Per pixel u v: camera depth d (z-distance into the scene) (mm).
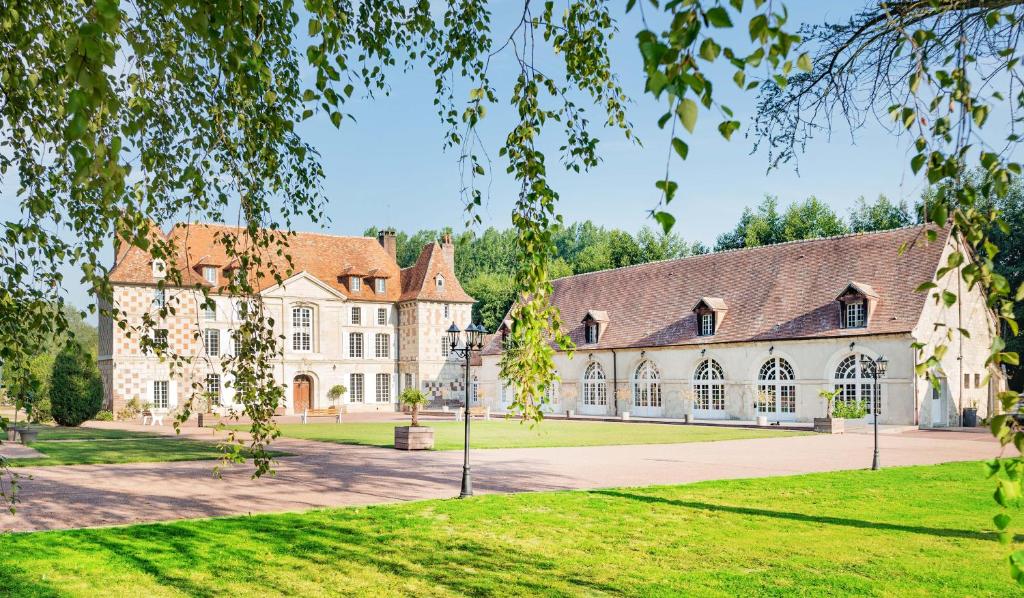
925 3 7836
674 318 44281
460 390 59750
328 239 60844
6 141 5957
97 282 5512
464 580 7832
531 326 6547
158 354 6289
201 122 6113
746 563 8516
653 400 44031
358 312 58969
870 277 36656
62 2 5188
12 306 5703
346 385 57656
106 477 16078
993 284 3463
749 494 13086
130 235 5418
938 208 3734
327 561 8516
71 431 33625
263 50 6273
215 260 49750
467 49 8078
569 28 7422
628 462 18844
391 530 10086
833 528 10312
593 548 9195
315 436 29109
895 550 9078
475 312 78875
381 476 15992
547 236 6652
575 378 48625
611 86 7559
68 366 36375
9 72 5312
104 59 3314
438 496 13125
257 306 6773
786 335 37469
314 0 5180
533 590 7504
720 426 35969
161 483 15016
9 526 10461
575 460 19391
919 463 18188
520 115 6746
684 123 2840
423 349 58562
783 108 10633
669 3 2924
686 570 8227
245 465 18484
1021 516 11180
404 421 42719
